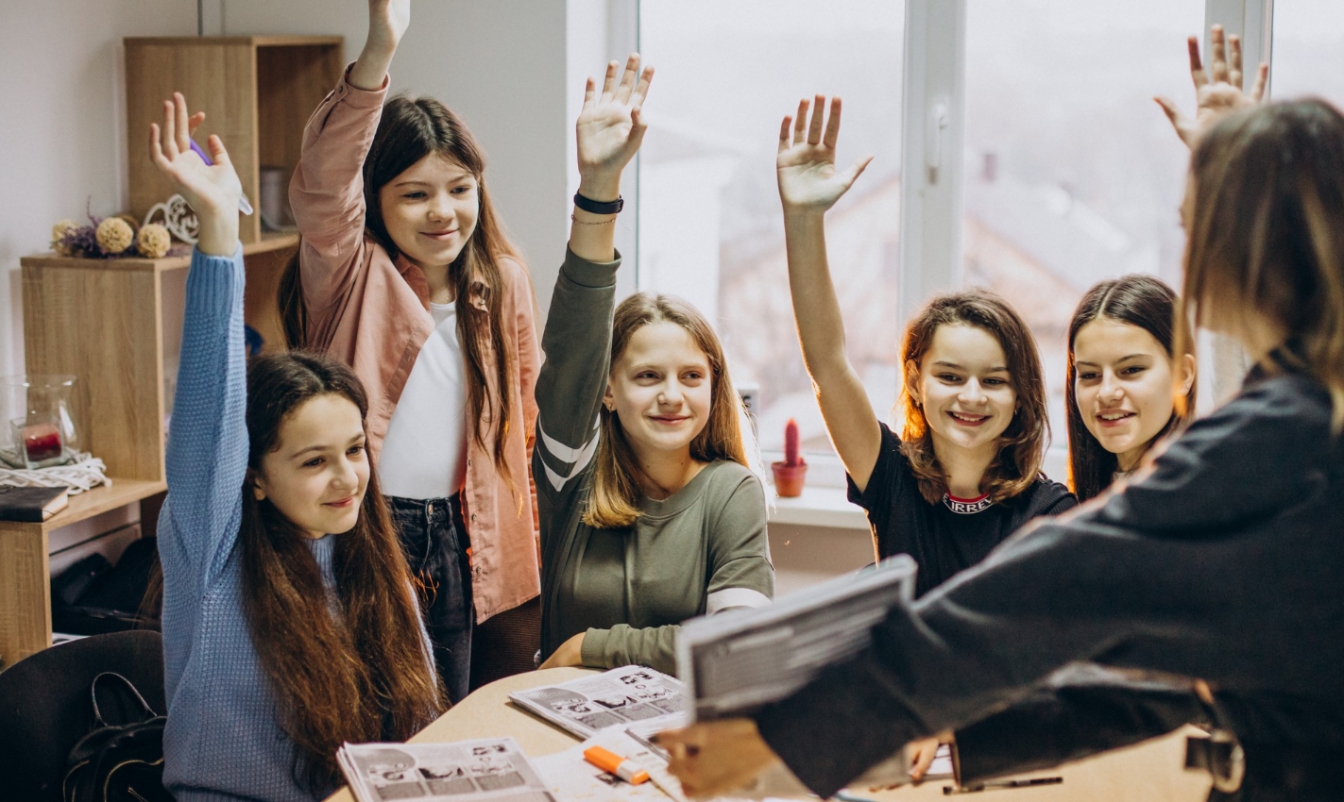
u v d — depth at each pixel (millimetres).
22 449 2205
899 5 2770
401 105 1976
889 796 1203
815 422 2965
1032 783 1230
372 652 1513
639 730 1335
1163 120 2682
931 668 825
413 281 2037
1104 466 1717
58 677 1520
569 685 1478
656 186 2971
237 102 2516
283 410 1406
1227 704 861
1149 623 794
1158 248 2729
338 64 2748
